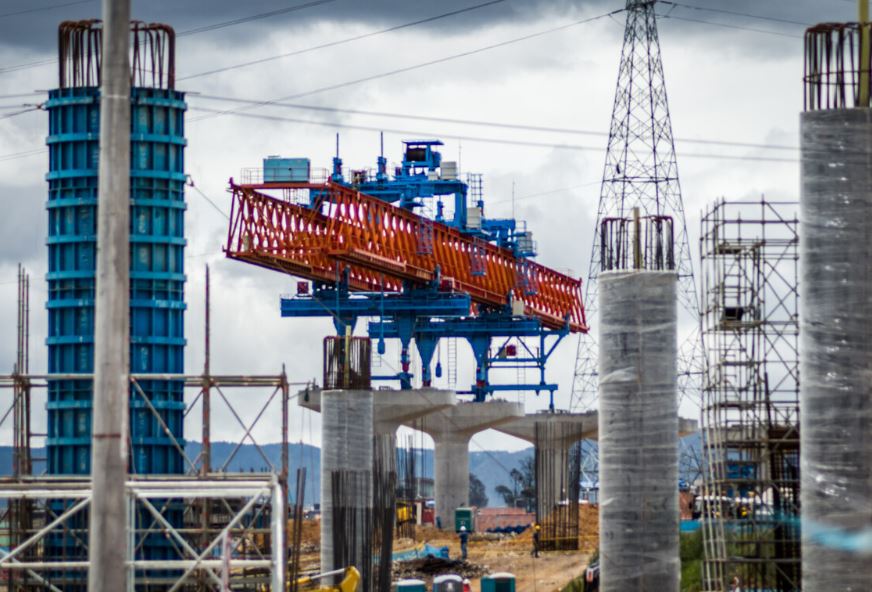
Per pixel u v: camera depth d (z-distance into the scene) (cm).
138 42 8981
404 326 19162
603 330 7112
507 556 14250
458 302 18625
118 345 4119
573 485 14300
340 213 16350
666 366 7056
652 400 7031
